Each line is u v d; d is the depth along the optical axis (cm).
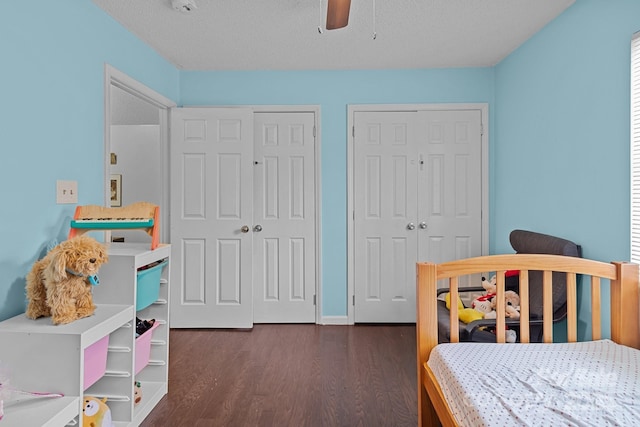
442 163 374
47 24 205
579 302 231
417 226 375
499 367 155
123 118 436
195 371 272
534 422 116
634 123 194
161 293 245
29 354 158
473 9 254
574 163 242
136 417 204
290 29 285
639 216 192
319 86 374
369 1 243
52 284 168
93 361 175
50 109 208
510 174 335
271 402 230
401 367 278
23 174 190
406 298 377
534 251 258
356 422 209
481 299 268
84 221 213
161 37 298
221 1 245
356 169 375
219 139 363
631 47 194
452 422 139
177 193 363
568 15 248
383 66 364
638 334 180
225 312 364
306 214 377
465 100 371
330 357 296
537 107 288
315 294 379
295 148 375
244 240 363
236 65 360
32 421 136
